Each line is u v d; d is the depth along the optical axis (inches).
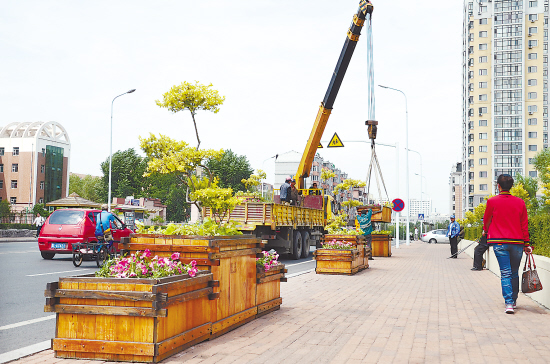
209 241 230.1
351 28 806.5
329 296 389.7
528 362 197.3
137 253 220.2
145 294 185.0
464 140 4544.8
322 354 206.2
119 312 187.2
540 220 455.5
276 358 198.5
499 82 4097.0
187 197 297.6
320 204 1021.8
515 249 327.0
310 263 774.5
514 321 288.8
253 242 286.0
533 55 4084.6
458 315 307.3
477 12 4195.4
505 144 4057.6
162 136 396.2
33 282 455.5
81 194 4766.2
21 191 3533.5
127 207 2100.1
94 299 190.9
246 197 794.8
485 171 4128.9
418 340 235.3
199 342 221.0
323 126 935.7
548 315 310.7
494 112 4089.6
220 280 239.1
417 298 385.1
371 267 717.3
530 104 4069.9
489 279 554.3
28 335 250.5
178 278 203.6
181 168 382.0
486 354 209.8
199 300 221.3
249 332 248.4
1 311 318.0
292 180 904.9
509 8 4104.3
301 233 906.1
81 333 192.5
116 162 4082.2
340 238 639.1
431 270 674.8
